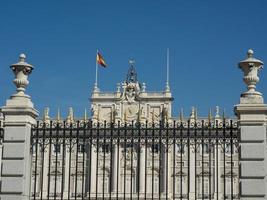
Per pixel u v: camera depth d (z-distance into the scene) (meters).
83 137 21.66
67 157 73.38
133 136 21.36
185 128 20.94
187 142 21.16
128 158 78.81
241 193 19.12
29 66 21.36
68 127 21.91
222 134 20.66
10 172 20.34
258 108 19.47
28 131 20.81
